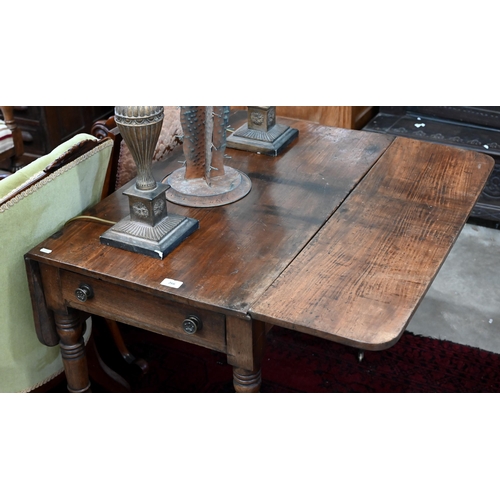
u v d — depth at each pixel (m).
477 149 3.62
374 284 1.77
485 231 3.65
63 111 4.25
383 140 2.59
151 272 1.84
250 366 1.78
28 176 2.00
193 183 2.23
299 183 2.28
